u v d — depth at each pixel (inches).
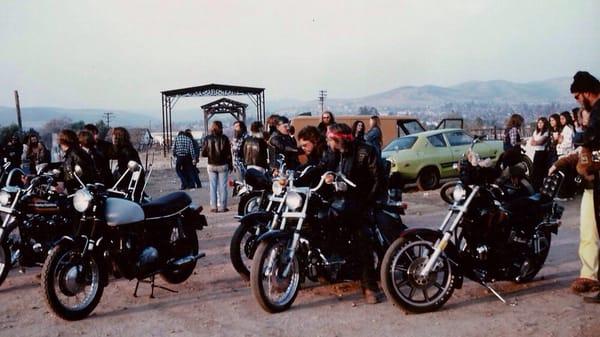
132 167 261.1
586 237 229.8
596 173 223.6
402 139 621.9
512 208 240.8
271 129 432.5
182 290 265.3
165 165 1197.1
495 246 234.1
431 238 224.8
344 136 235.9
